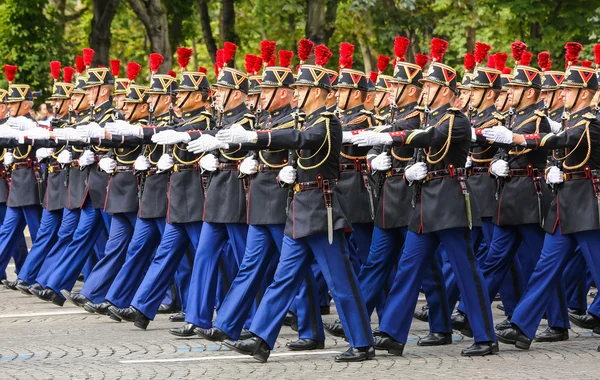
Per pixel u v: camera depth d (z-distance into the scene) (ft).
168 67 186.70
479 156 88.43
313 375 65.51
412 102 78.59
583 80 75.05
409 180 71.82
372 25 194.70
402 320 72.02
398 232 75.97
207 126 83.15
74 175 98.68
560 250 74.33
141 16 184.44
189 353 74.33
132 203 89.76
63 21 211.61
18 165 107.76
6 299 106.22
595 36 184.75
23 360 72.28
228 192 77.77
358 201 82.89
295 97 75.51
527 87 83.20
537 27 189.98
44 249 104.94
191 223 83.20
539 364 68.95
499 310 97.55
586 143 72.33
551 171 74.38
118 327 87.51
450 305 80.59
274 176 72.38
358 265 89.71
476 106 83.76
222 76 80.89
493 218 82.74
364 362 69.77
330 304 100.22
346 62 84.48
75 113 101.55
